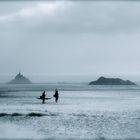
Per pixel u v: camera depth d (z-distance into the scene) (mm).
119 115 49844
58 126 36375
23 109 60594
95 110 59219
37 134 30594
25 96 120438
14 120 41156
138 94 152000
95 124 38500
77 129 34344
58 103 79812
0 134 30062
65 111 56312
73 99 101375
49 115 48062
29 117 44781
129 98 111125
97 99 102750
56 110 58469
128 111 57719
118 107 67812
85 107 66688
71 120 42219
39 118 43906
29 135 29875
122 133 32000
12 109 60500
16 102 83125
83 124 38406
